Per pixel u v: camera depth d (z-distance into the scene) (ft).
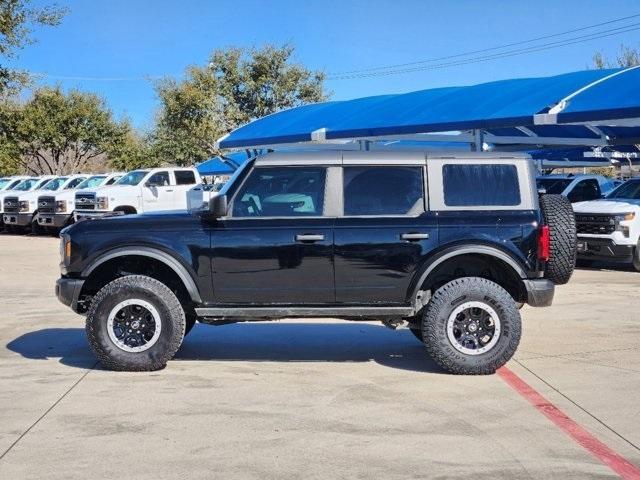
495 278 24.49
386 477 15.02
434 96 62.23
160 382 22.34
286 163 23.63
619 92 47.34
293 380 22.74
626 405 19.99
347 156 23.75
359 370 24.09
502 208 23.40
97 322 23.18
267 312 23.34
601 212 51.42
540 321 32.19
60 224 84.38
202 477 15.01
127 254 23.25
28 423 18.37
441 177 23.53
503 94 55.77
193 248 23.18
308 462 15.83
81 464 15.69
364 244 23.04
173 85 128.67
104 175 89.51
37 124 135.23
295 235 23.08
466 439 17.31
